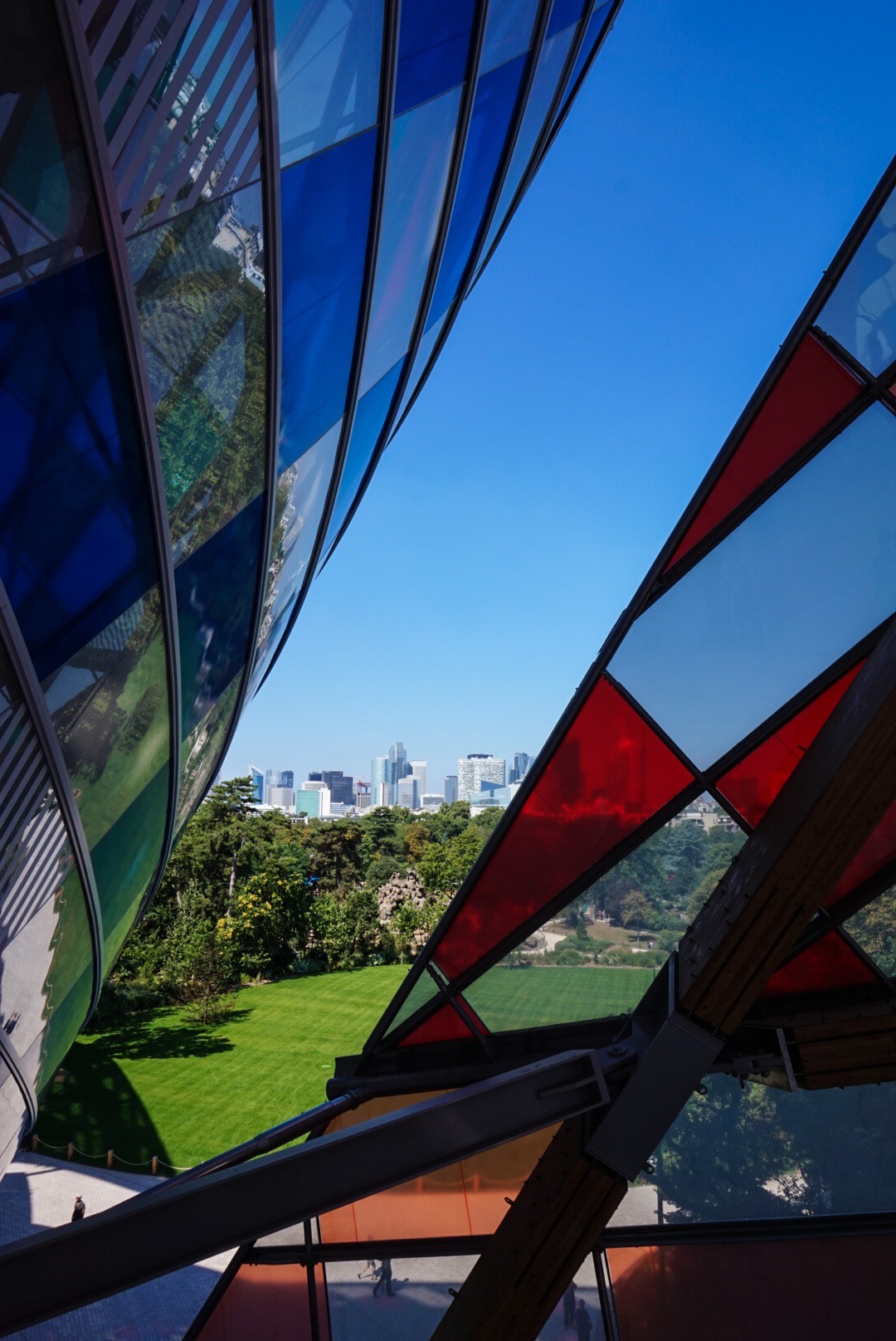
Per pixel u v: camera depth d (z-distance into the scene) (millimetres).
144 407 5375
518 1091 5949
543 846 9336
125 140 4547
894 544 8516
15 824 5969
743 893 6352
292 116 6016
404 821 134000
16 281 4219
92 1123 35812
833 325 8352
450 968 9609
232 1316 9914
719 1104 10070
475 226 11758
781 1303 9156
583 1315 9336
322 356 8117
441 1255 9797
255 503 7898
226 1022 52875
